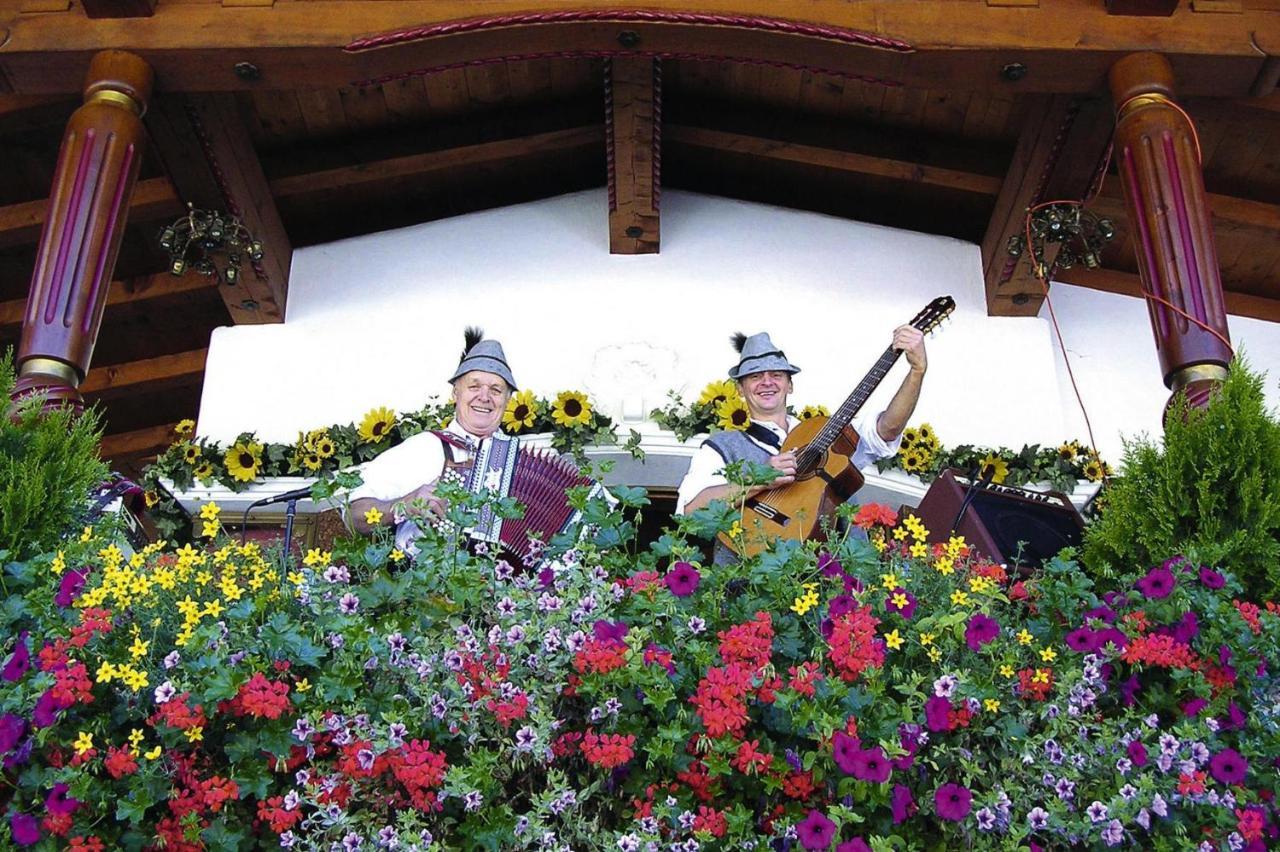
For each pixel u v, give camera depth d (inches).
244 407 293.7
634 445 264.1
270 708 125.7
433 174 312.5
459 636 135.4
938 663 142.2
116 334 323.9
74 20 245.3
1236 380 182.9
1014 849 128.1
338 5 246.8
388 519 195.6
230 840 124.6
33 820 124.4
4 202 295.4
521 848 126.3
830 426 202.1
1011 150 298.8
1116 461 291.1
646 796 130.6
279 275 304.2
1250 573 170.4
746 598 145.4
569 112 307.4
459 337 301.6
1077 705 140.2
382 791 130.3
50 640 135.3
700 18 245.1
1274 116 267.1
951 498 197.2
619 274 308.0
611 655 132.1
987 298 306.0
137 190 287.4
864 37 244.5
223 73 248.2
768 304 304.5
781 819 130.1
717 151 315.3
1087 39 244.7
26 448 165.3
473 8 246.8
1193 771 135.7
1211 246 232.5
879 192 314.7
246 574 148.1
